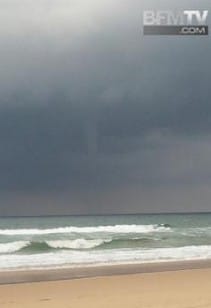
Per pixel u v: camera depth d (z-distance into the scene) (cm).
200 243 3069
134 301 1323
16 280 1741
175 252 2600
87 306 1270
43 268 2041
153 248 2833
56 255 2533
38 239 3195
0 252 2709
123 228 3684
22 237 3303
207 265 2127
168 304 1275
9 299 1387
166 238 3225
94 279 1750
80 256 2472
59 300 1362
